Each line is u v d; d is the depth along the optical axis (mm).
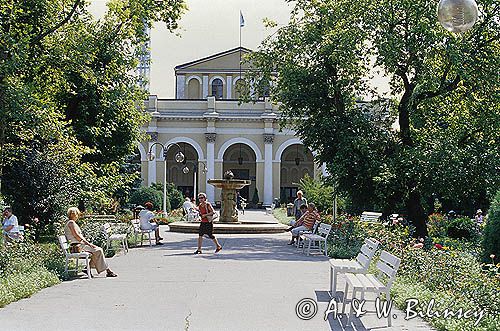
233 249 19781
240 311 9352
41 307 9594
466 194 23109
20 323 8391
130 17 21547
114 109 25891
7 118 18344
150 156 38750
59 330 7996
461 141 24047
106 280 12703
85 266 14336
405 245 14734
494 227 12305
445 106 24125
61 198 21000
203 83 67438
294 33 25719
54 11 18906
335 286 10625
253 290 11344
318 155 25016
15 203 20328
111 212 33781
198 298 10477
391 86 25406
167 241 22844
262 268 14727
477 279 9336
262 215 48094
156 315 9008
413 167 22078
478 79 22109
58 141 21453
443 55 22188
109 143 27156
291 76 24797
